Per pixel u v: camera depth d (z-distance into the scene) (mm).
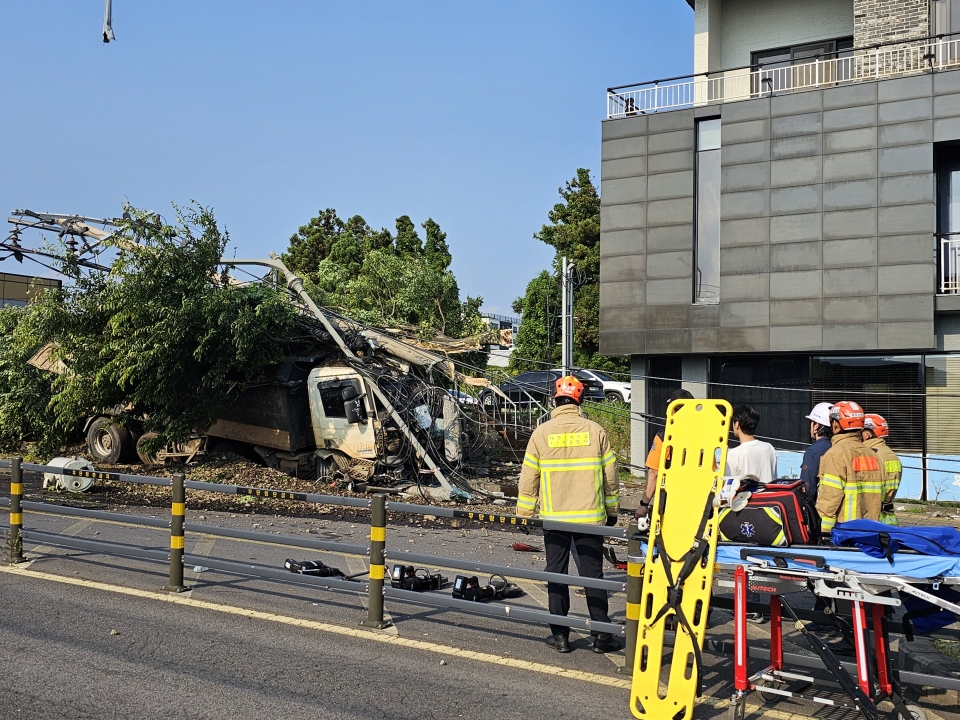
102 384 17297
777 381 20203
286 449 17547
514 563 10109
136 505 14109
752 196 19906
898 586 4809
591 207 44469
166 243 17000
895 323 18406
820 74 22031
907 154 18438
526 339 43219
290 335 18016
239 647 6320
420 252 54094
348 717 5051
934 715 5383
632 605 5824
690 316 20562
